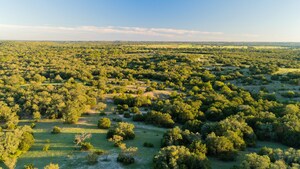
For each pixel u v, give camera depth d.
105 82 106.06
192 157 38.88
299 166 35.81
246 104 73.50
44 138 53.62
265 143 52.22
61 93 82.06
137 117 67.94
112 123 65.50
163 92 95.69
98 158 43.53
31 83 101.19
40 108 72.12
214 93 84.69
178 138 48.78
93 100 79.31
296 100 81.44
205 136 51.31
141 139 53.91
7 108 68.56
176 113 67.38
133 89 98.81
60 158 44.09
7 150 43.59
